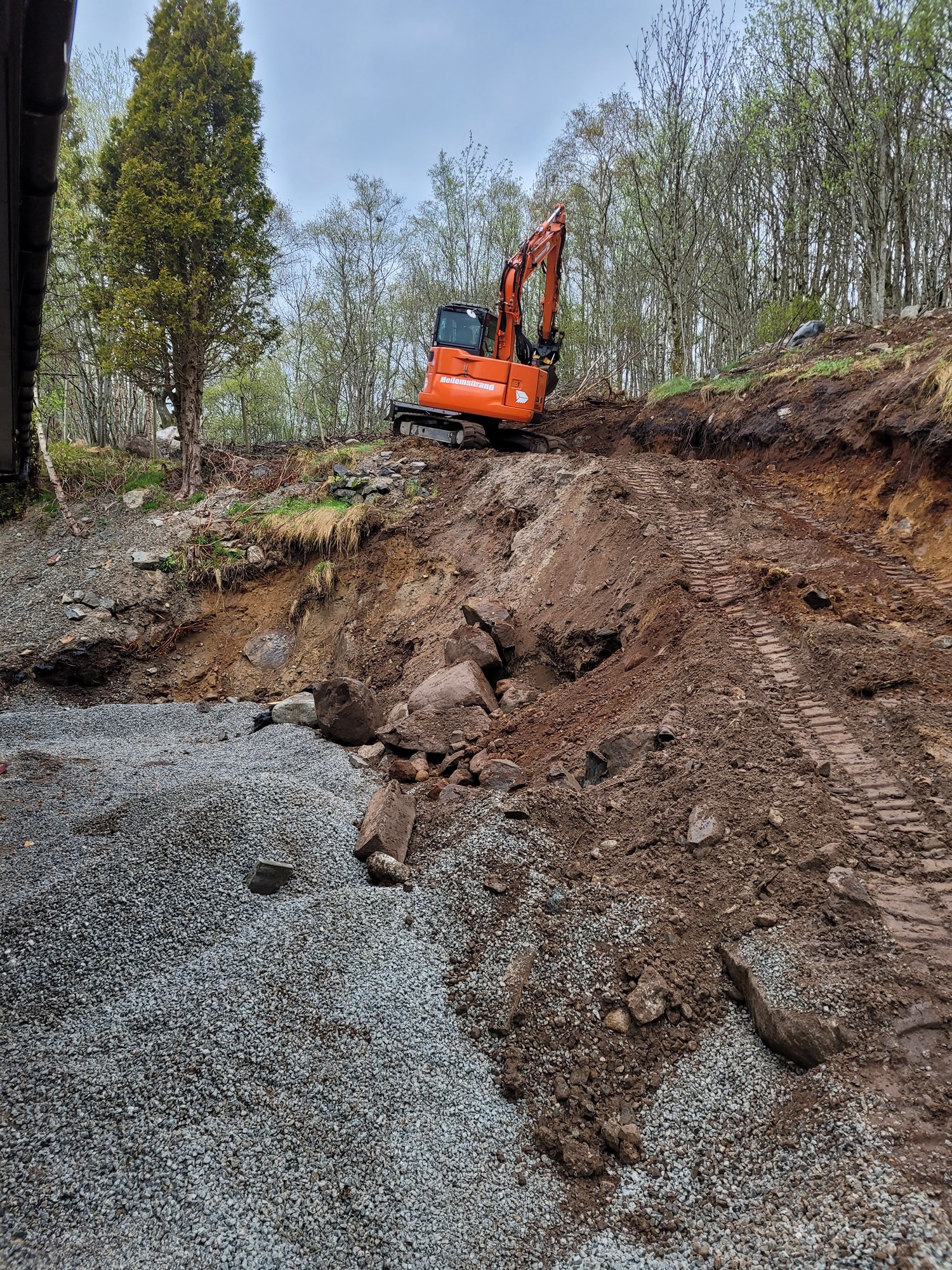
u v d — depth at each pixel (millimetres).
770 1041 3170
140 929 4227
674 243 15594
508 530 10570
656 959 3676
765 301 16828
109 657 11359
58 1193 2828
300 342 27312
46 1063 3381
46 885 4625
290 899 4434
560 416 16312
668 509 8898
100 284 13828
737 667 5680
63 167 14438
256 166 13547
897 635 5797
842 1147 2650
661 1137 3037
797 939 3502
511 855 4535
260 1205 2787
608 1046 3424
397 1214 2805
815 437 9391
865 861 3826
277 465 14781
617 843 4516
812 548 7648
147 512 13719
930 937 3305
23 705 10625
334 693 7684
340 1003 3650
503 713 7293
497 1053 3521
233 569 12250
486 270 26688
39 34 3471
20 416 9703
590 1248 2713
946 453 7383
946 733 4586
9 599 12102
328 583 11586
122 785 6426
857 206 12391
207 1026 3502
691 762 4824
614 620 7555
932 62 8984
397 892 4500
